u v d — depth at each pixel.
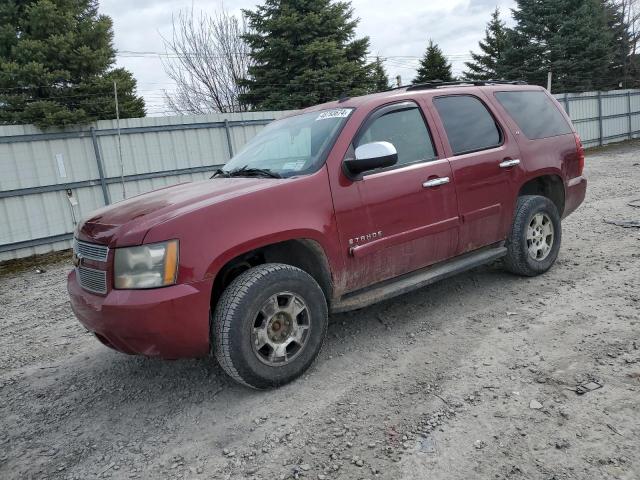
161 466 2.60
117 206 3.53
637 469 2.20
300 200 3.26
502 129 4.54
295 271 3.22
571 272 4.88
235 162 4.27
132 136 11.71
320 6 21.34
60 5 15.33
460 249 4.17
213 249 2.91
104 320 2.89
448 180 3.99
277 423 2.85
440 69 39.06
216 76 27.94
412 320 4.12
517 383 2.99
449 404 2.86
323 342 3.54
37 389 3.70
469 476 2.27
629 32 35.22
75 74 14.91
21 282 8.16
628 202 8.32
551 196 5.13
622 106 24.97
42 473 2.66
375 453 2.51
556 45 29.06
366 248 3.53
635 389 2.77
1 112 13.49
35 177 10.48
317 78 20.52
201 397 3.26
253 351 3.05
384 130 3.80
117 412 3.21
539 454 2.36
